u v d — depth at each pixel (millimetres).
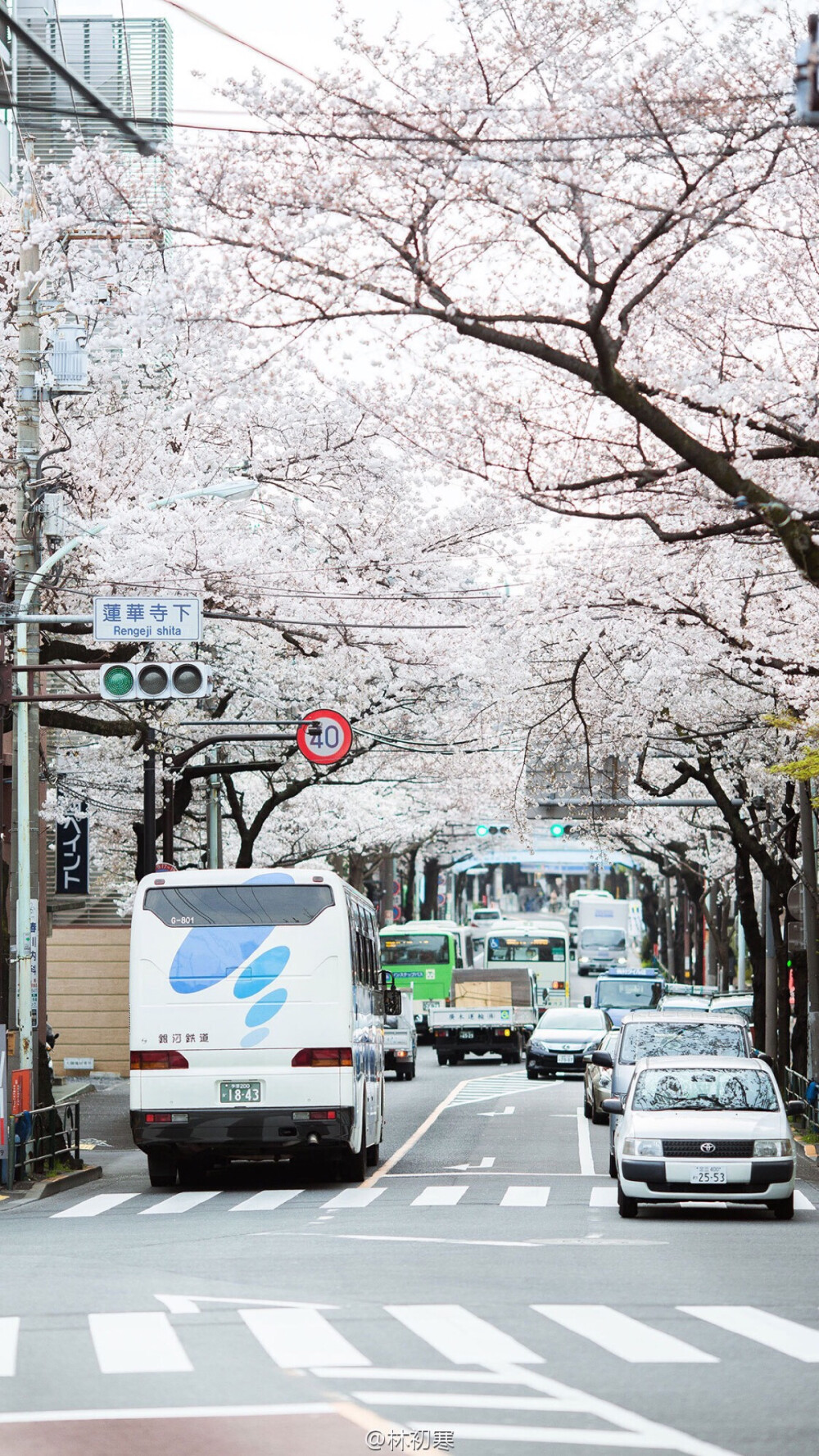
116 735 62844
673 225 31750
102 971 96625
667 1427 16797
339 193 33125
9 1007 49219
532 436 43844
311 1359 20453
